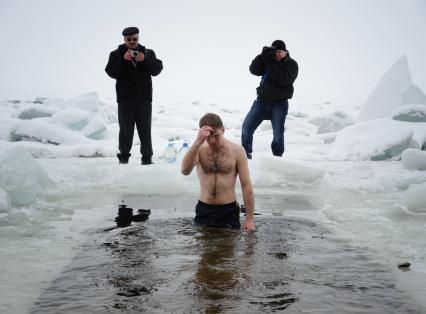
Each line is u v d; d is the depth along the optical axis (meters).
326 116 18.03
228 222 3.65
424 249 2.99
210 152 3.75
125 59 7.23
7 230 3.47
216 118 3.74
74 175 6.40
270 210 4.40
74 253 2.84
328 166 8.68
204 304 2.03
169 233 3.35
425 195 4.29
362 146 11.02
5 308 2.02
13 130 13.23
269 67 7.51
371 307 2.03
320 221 3.85
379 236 3.33
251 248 2.94
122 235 3.29
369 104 16.38
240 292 2.18
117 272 2.46
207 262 2.63
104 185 5.95
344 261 2.70
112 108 19.55
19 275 2.44
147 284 2.28
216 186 3.69
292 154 11.61
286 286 2.26
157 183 5.96
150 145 7.67
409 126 11.23
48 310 1.99
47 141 13.02
